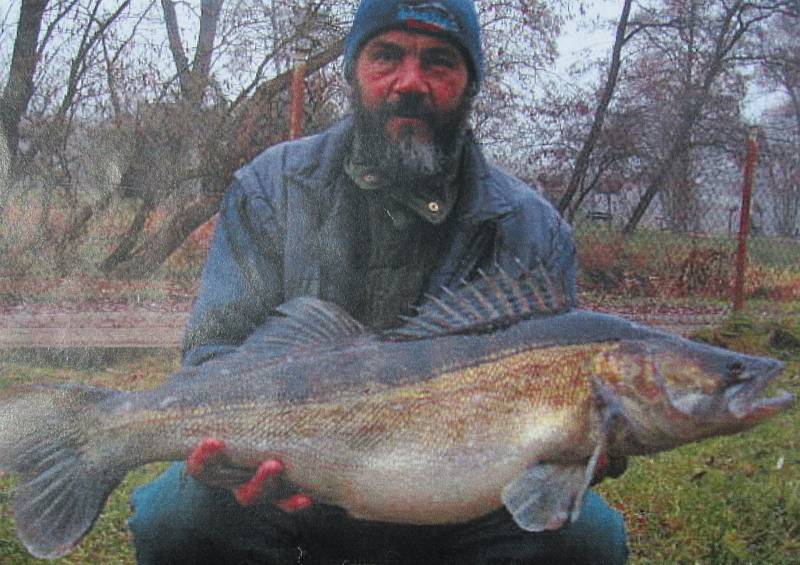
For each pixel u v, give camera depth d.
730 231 8.45
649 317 6.98
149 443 2.04
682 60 7.67
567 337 2.07
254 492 2.06
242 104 3.66
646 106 7.42
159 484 2.46
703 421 2.06
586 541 2.41
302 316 2.11
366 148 2.23
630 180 7.27
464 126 2.30
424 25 2.19
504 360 2.05
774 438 4.76
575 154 6.68
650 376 2.05
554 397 2.04
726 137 8.28
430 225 2.24
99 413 2.04
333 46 4.11
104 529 3.01
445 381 2.04
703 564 3.30
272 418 2.03
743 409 2.06
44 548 2.00
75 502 2.02
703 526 3.56
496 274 2.17
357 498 2.06
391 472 2.03
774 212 9.19
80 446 2.03
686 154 7.71
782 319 7.69
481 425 2.03
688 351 2.08
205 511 2.32
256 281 2.20
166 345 2.60
